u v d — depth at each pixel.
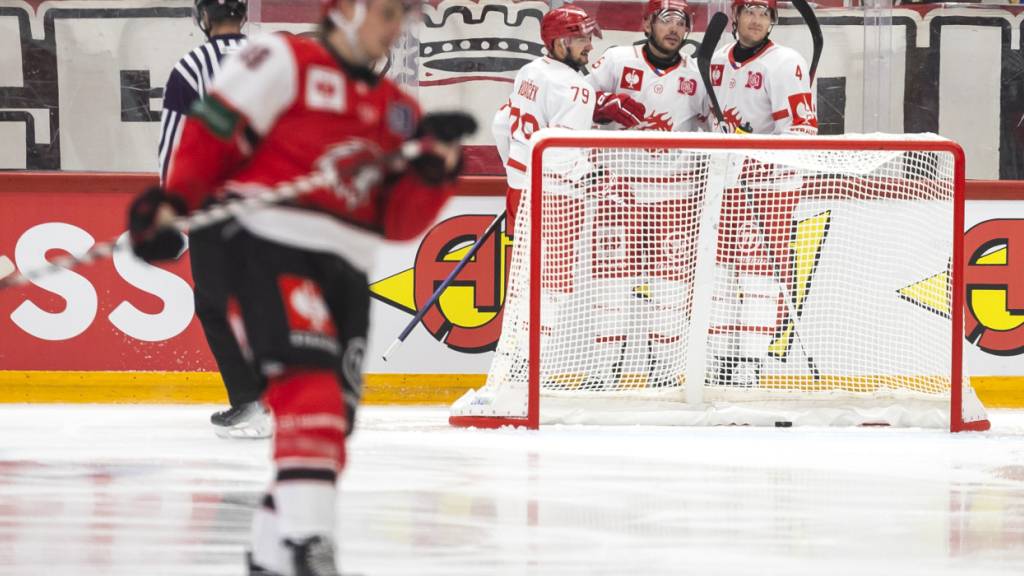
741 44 16.33
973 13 18.62
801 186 15.48
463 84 18.42
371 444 12.66
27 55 18.08
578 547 7.50
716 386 15.18
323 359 5.41
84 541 7.58
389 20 5.73
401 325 17.53
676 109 16.59
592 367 15.05
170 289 17.30
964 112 18.75
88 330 17.30
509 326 14.46
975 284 17.94
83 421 14.95
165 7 18.12
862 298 15.61
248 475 10.41
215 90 5.54
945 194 15.44
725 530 8.12
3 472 10.53
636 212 14.99
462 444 12.73
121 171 18.27
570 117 15.48
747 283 15.39
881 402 14.98
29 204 17.23
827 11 18.56
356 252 5.73
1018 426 15.39
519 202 15.92
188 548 7.37
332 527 5.42
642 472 10.80
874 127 18.64
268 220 5.52
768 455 12.11
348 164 5.62
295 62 5.61
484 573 6.70
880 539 7.88
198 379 17.39
